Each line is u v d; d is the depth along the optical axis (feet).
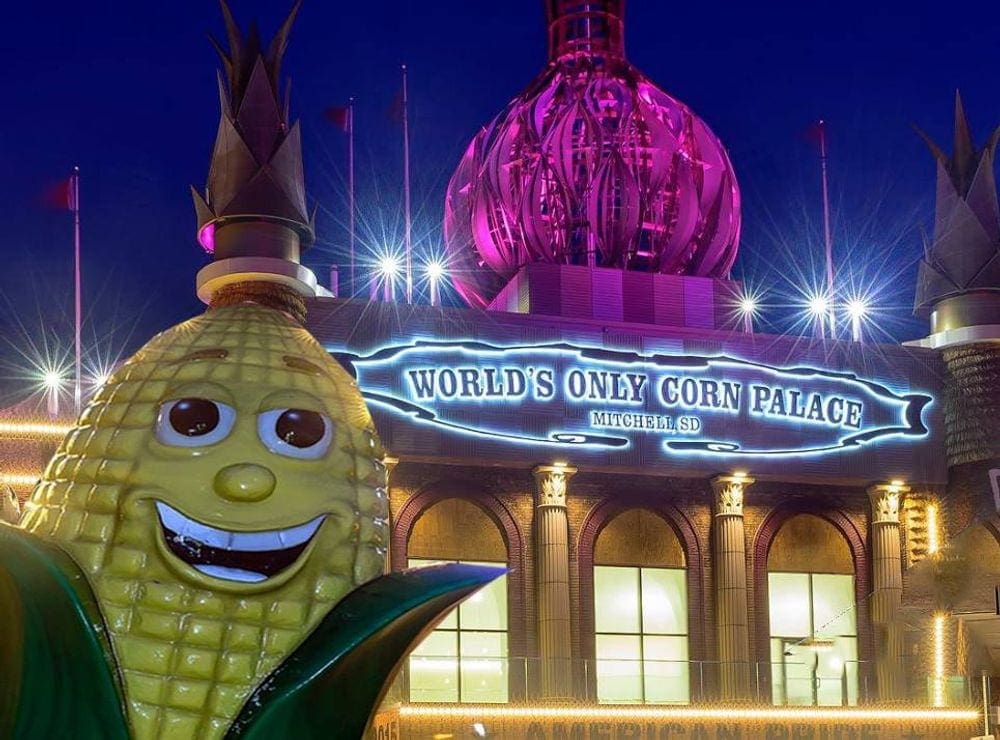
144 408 35.17
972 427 163.12
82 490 34.35
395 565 147.64
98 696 31.89
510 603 150.82
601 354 155.33
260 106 86.99
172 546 33.22
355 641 32.55
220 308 39.63
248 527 33.42
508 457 150.00
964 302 165.78
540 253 167.53
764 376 160.97
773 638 159.84
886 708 153.17
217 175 131.23
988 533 160.04
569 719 142.51
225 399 34.86
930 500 165.78
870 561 164.14
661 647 156.15
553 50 176.45
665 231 168.45
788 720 149.89
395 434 146.61
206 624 33.01
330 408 36.60
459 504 152.35
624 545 157.38
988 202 167.63
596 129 166.40
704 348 159.43
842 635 161.99
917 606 160.66
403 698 140.87
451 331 150.61
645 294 164.66
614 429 154.20
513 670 145.07
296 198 131.44
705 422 157.69
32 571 31.37
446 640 148.97
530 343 153.17
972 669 157.28
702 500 160.04
